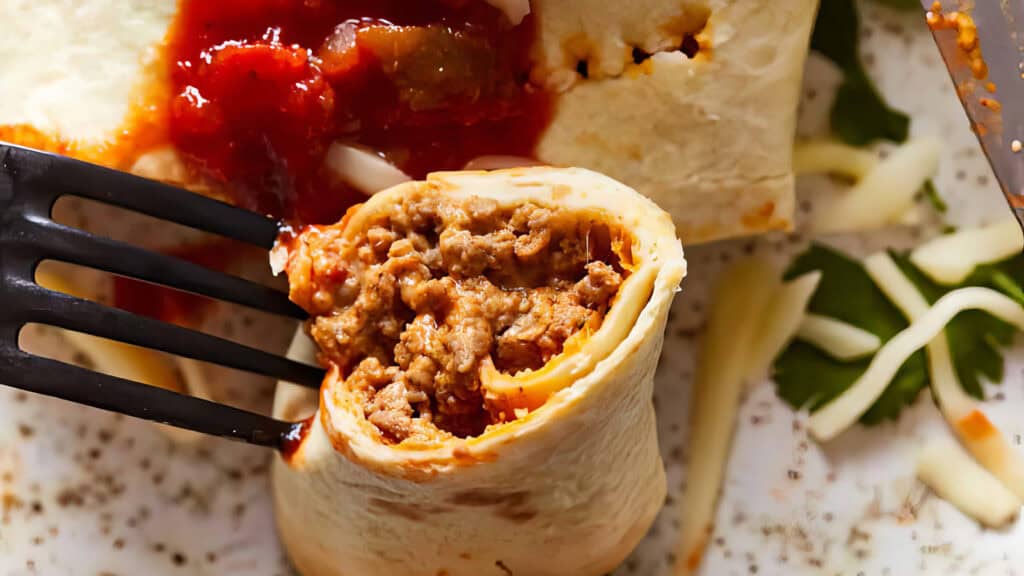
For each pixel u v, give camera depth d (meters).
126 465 0.26
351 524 0.24
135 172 0.24
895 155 0.27
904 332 0.26
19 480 0.26
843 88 0.27
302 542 0.25
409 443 0.22
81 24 0.24
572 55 0.24
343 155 0.24
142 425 0.26
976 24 0.25
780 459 0.26
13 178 0.23
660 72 0.24
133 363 0.26
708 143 0.25
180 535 0.26
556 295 0.23
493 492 0.23
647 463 0.24
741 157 0.25
